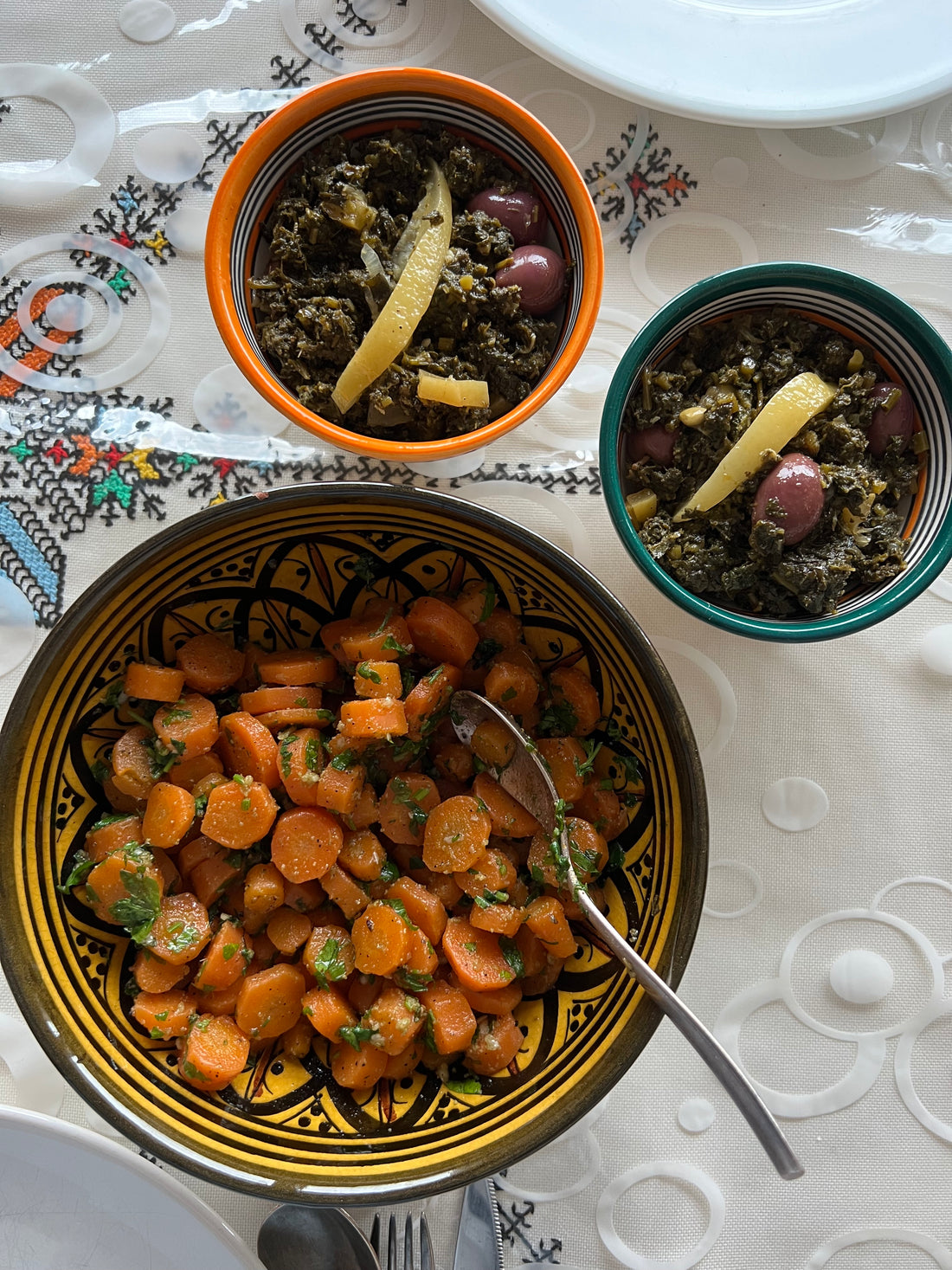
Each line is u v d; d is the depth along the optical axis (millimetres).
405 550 378
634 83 407
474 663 399
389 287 380
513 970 370
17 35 433
